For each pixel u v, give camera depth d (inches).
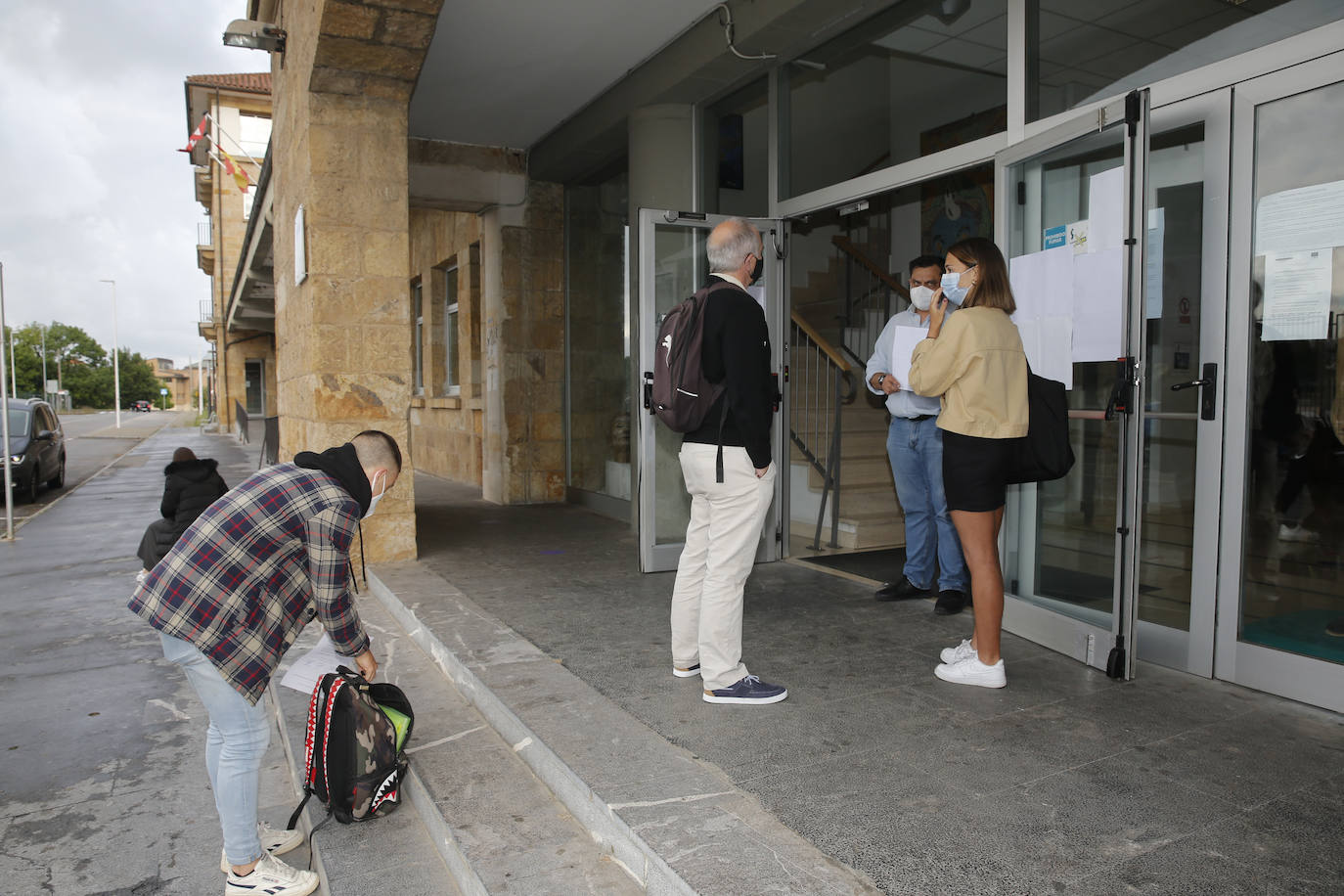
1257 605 124.0
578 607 176.4
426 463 538.3
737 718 114.3
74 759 139.3
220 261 1267.2
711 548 120.1
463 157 331.9
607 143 289.4
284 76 282.8
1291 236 115.9
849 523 249.6
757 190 229.1
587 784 93.7
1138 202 118.8
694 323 116.9
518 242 345.4
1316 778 95.3
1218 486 125.3
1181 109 126.5
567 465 360.8
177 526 226.1
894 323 186.4
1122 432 124.8
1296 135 114.5
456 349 499.2
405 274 229.1
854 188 191.2
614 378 319.0
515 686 127.5
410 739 120.2
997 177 151.4
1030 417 123.6
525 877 84.2
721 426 117.0
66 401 3385.8
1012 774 96.7
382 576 207.9
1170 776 96.0
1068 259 137.5
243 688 91.7
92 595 256.8
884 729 110.2
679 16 214.1
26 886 102.2
